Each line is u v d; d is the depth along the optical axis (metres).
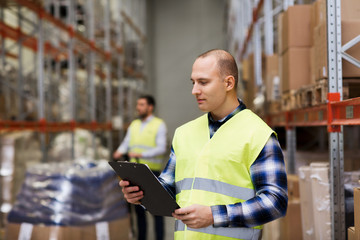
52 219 3.61
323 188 2.51
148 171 1.57
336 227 2.40
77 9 9.32
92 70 9.20
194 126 1.85
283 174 1.60
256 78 5.97
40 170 3.88
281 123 4.30
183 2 16.81
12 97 6.27
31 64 9.73
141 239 4.80
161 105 16.73
